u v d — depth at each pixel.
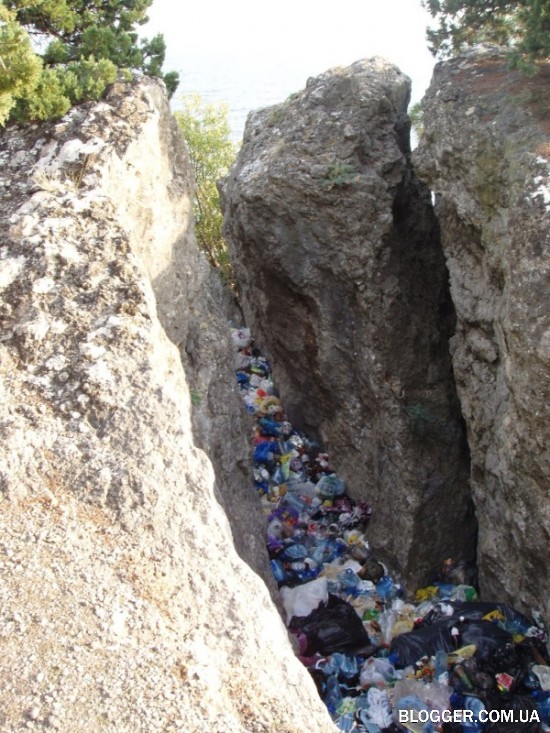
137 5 9.97
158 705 3.58
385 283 9.12
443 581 9.50
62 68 8.09
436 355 9.60
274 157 9.52
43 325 5.52
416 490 9.19
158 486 4.61
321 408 10.95
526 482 7.08
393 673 7.65
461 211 7.99
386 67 9.98
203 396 8.05
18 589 4.03
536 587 7.66
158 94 8.32
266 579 8.30
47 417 4.98
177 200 8.34
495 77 8.52
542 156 6.96
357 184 8.88
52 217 6.41
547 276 6.44
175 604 4.07
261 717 3.68
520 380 6.68
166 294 7.87
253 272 10.68
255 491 8.98
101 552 4.27
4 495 4.55
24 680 3.64
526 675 7.32
